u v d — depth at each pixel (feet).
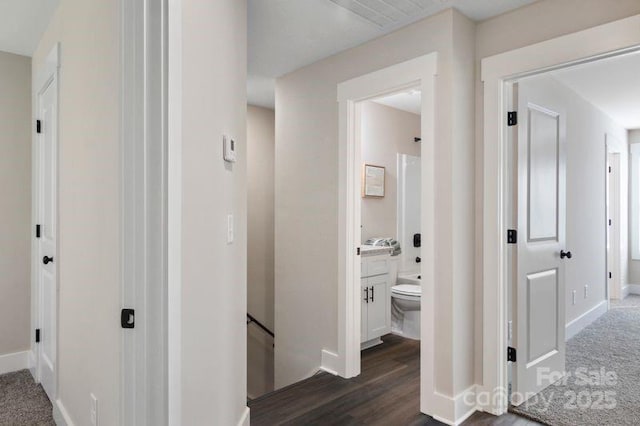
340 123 9.75
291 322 11.17
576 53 6.83
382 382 9.49
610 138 16.60
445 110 7.71
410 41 8.29
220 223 5.48
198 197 4.69
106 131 5.26
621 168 18.38
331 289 10.10
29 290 10.19
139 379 3.77
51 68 7.91
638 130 19.01
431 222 7.91
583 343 12.28
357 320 9.90
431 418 7.82
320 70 10.29
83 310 6.16
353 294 9.81
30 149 10.19
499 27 7.84
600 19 6.59
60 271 7.32
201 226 4.79
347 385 9.32
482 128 8.09
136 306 3.77
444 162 7.74
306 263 10.77
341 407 8.28
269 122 14.88
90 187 5.88
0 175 9.77
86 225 6.03
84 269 6.12
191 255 4.52
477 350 8.16
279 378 11.53
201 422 4.83
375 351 11.75
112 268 5.08
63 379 7.19
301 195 10.90
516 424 7.54
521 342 8.22
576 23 6.86
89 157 5.90
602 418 7.72
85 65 6.07
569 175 12.81
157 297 3.77
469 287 8.05
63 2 7.25
